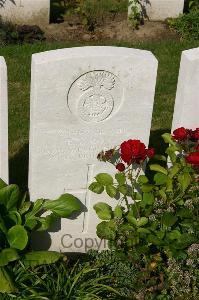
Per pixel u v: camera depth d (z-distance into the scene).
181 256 2.16
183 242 2.16
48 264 2.17
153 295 2.15
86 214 2.37
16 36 3.73
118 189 2.26
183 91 2.31
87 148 2.25
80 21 4.07
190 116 2.36
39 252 2.16
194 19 3.95
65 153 2.24
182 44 3.86
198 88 2.29
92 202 2.36
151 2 4.05
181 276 2.12
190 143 2.32
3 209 2.20
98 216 2.30
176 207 2.26
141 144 2.15
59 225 2.35
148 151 2.19
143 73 2.16
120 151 2.26
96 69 2.11
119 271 2.26
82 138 2.23
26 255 2.14
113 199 2.36
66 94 2.12
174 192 2.27
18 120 3.05
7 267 2.10
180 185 2.24
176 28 4.01
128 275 2.24
